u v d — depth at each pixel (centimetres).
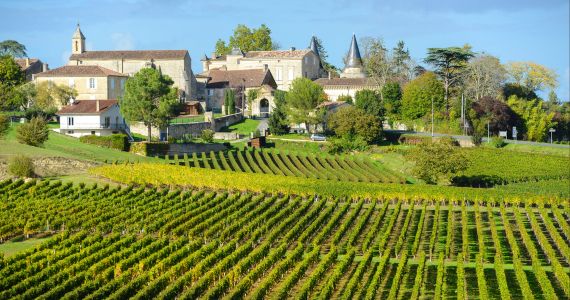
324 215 10262
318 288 7612
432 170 13925
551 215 11531
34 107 16675
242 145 16512
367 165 15338
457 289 7588
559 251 9431
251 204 10619
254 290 7450
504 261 8888
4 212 9044
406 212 11388
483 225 10694
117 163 12756
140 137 16350
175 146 14850
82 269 7225
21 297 6444
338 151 16550
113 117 15812
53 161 12062
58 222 8844
